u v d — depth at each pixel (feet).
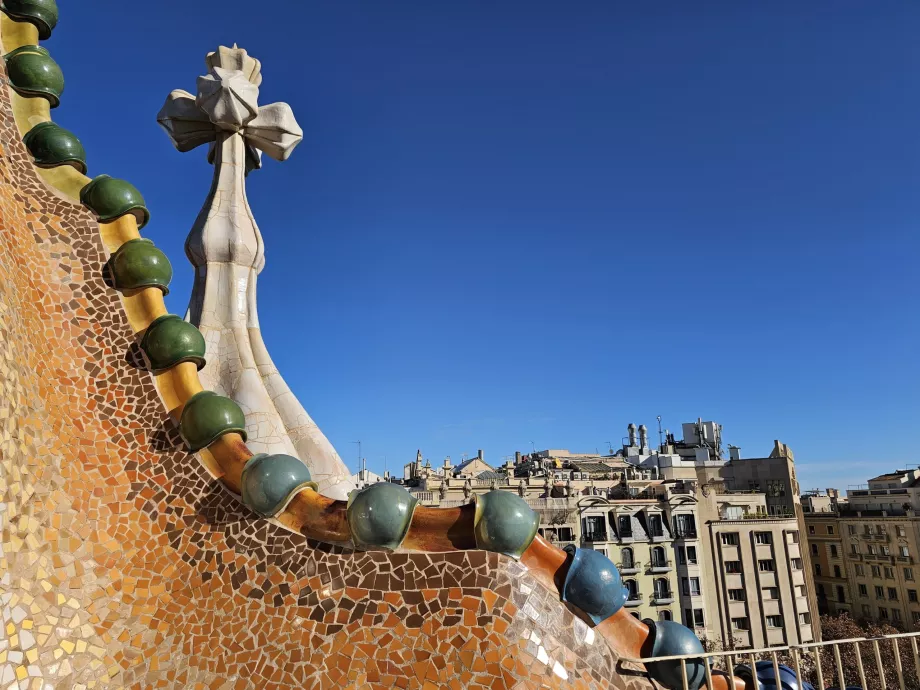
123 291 21.76
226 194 31.76
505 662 16.28
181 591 18.01
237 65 33.81
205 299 30.22
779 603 154.61
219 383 28.99
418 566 17.48
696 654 17.61
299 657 16.71
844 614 186.29
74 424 19.29
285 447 28.27
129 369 20.67
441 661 16.33
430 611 16.92
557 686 16.42
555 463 209.26
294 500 18.71
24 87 23.29
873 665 116.16
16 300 18.92
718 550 154.92
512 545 17.54
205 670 16.88
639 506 154.61
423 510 18.16
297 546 18.15
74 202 22.40
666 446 214.69
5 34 23.79
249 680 16.60
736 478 192.24
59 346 20.08
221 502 19.06
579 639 17.47
